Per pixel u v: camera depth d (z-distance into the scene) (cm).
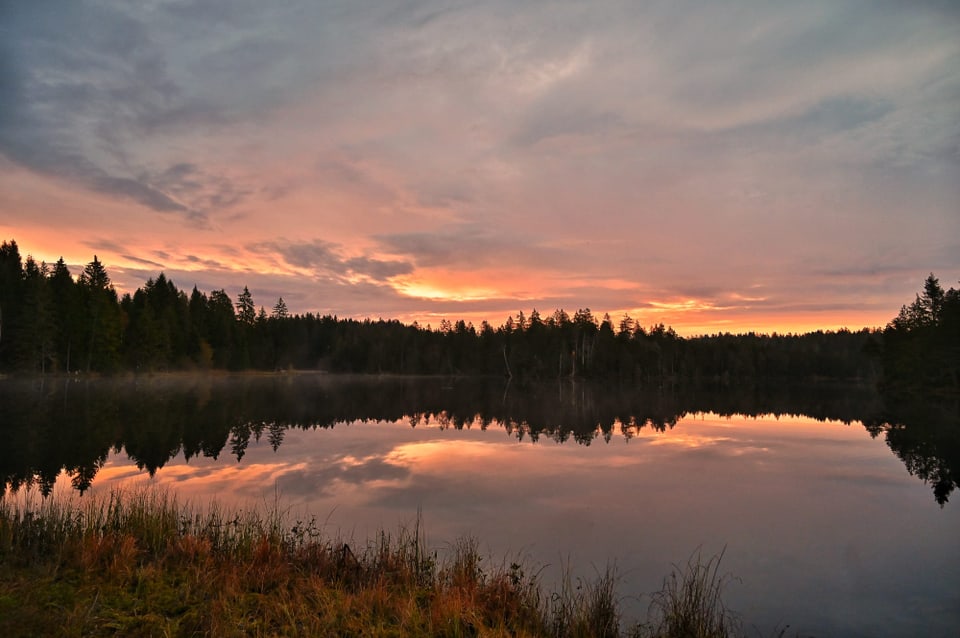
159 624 598
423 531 1166
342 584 786
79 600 647
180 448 2244
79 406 3588
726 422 3409
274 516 1233
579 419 3475
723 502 1459
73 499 1375
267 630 611
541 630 696
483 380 9731
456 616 652
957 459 2138
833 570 997
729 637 750
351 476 1722
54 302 6222
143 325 7162
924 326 6203
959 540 1161
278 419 3291
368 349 12231
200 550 871
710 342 11669
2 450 2131
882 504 1459
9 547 823
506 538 1135
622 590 879
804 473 1852
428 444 2402
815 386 9088
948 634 766
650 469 1884
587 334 10425
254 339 10519
